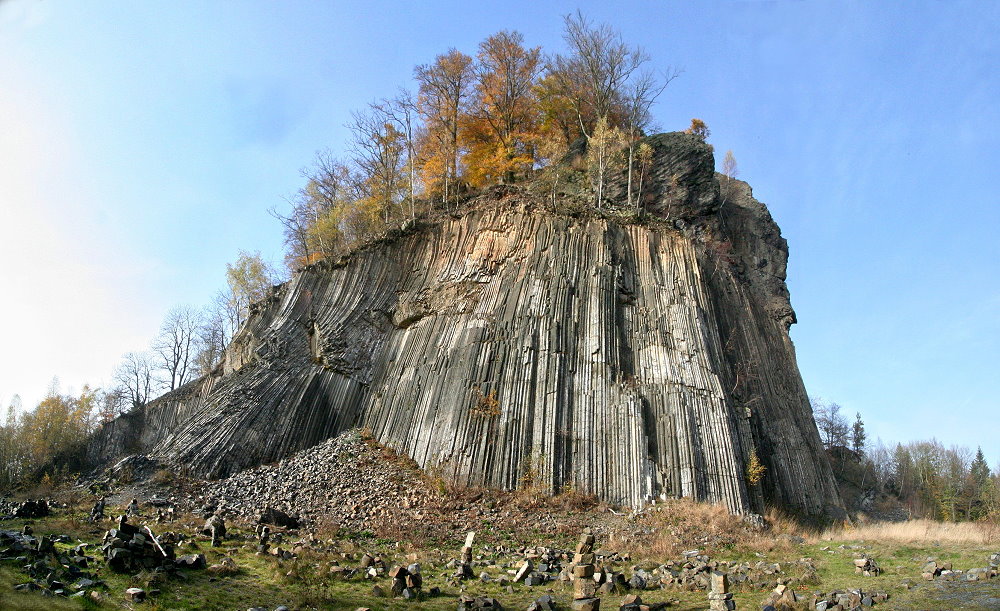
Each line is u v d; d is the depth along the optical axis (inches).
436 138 2261.3
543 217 1705.2
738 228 2225.6
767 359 1841.8
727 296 1829.5
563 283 1567.4
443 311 1617.9
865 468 2501.2
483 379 1437.0
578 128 2342.5
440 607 714.8
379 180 2164.1
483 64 2372.0
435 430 1408.7
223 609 639.1
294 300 1748.3
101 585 642.8
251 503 1218.0
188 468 1338.6
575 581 805.2
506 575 877.2
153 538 765.3
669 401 1401.3
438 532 1112.8
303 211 2304.4
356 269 1785.2
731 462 1346.0
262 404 1492.4
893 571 875.4
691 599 771.4
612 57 2282.2
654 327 1542.8
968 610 674.2
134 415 1875.0
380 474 1343.5
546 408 1386.6
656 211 1973.4
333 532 1069.8
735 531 1170.6
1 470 1681.8
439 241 1798.7
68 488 1337.4
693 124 2630.4
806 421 1883.6
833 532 1304.1
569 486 1295.5
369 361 1638.8
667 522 1193.4
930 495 2822.3
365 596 732.0
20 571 639.8
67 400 1899.6
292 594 708.0
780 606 715.4
